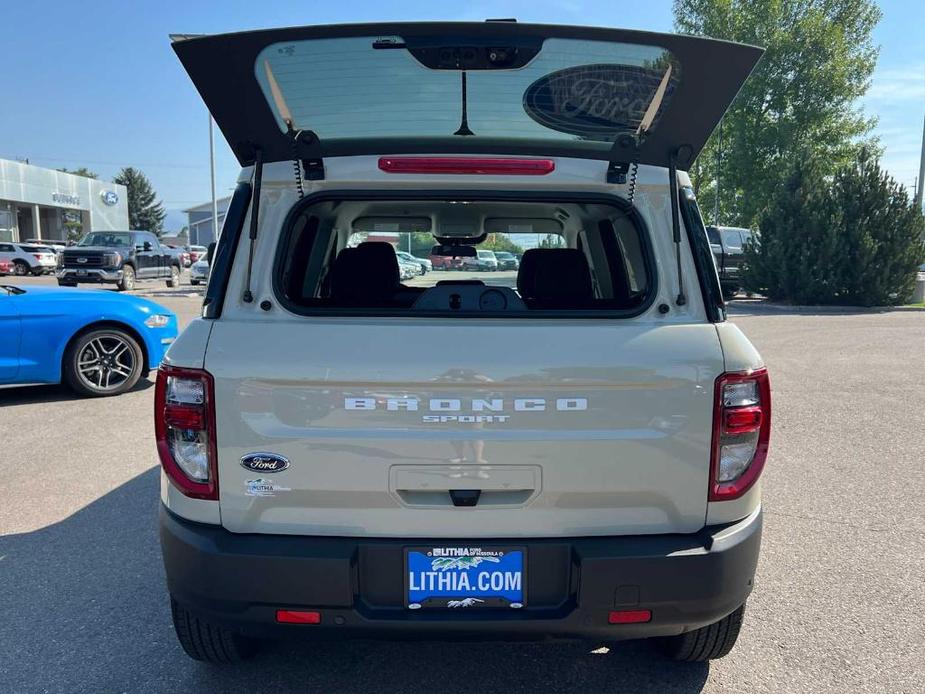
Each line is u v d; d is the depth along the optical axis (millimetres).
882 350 11320
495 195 2418
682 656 2805
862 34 31953
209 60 2172
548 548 2180
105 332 7594
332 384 2123
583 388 2143
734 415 2193
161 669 2834
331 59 2189
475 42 2182
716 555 2166
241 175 2434
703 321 2289
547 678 2803
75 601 3373
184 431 2180
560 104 2307
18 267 34281
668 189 2416
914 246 19062
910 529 4262
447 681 2779
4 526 4246
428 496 2184
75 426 6477
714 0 31375
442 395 2127
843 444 6125
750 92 31344
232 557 2127
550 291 3311
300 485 2158
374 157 2408
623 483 2178
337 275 3414
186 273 35938
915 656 2930
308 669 2850
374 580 2180
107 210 58125
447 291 2418
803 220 19734
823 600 3404
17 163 46031
